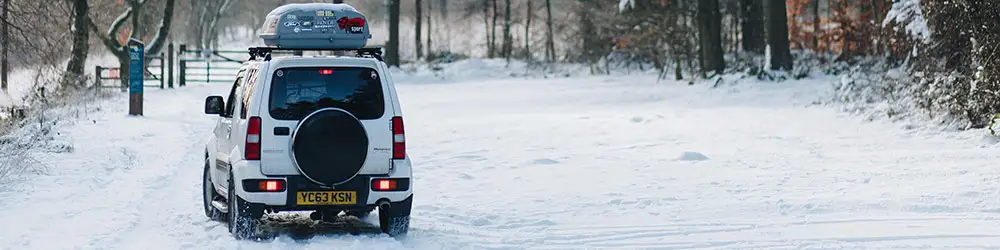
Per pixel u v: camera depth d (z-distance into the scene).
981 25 19.47
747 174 14.50
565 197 12.62
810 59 39.12
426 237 9.72
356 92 9.30
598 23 52.41
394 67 55.50
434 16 107.62
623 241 9.62
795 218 10.76
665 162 16.28
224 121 10.38
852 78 26.61
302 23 10.11
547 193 13.01
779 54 35.28
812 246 9.16
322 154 9.07
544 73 54.31
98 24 46.72
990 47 19.05
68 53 39.41
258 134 9.12
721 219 10.81
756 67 35.25
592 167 15.80
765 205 11.59
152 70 55.84
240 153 9.27
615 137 20.97
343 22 10.17
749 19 46.44
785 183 13.47
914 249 8.86
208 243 9.22
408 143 20.39
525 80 49.28
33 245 9.02
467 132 22.67
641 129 22.45
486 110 30.41
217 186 10.41
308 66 9.25
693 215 11.12
